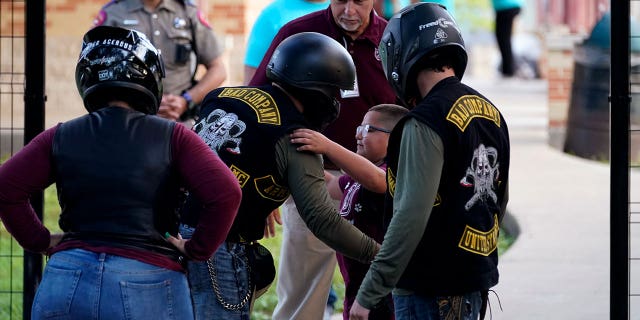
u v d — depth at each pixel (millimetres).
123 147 5570
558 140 22953
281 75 6434
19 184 5535
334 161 6484
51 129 5695
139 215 5535
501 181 6066
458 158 5668
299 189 6234
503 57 22891
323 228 6238
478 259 5793
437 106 5680
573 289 10750
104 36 5805
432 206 5625
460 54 5973
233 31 24781
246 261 6422
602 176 18719
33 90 7926
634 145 18750
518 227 14391
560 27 30031
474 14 80625
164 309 5551
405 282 5832
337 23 8602
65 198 5602
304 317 8562
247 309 6441
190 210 6410
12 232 5672
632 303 9914
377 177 6660
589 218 14789
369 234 7340
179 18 11188
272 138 6207
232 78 24859
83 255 5488
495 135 5902
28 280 8219
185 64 11250
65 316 5445
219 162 5617
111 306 5414
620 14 7402
